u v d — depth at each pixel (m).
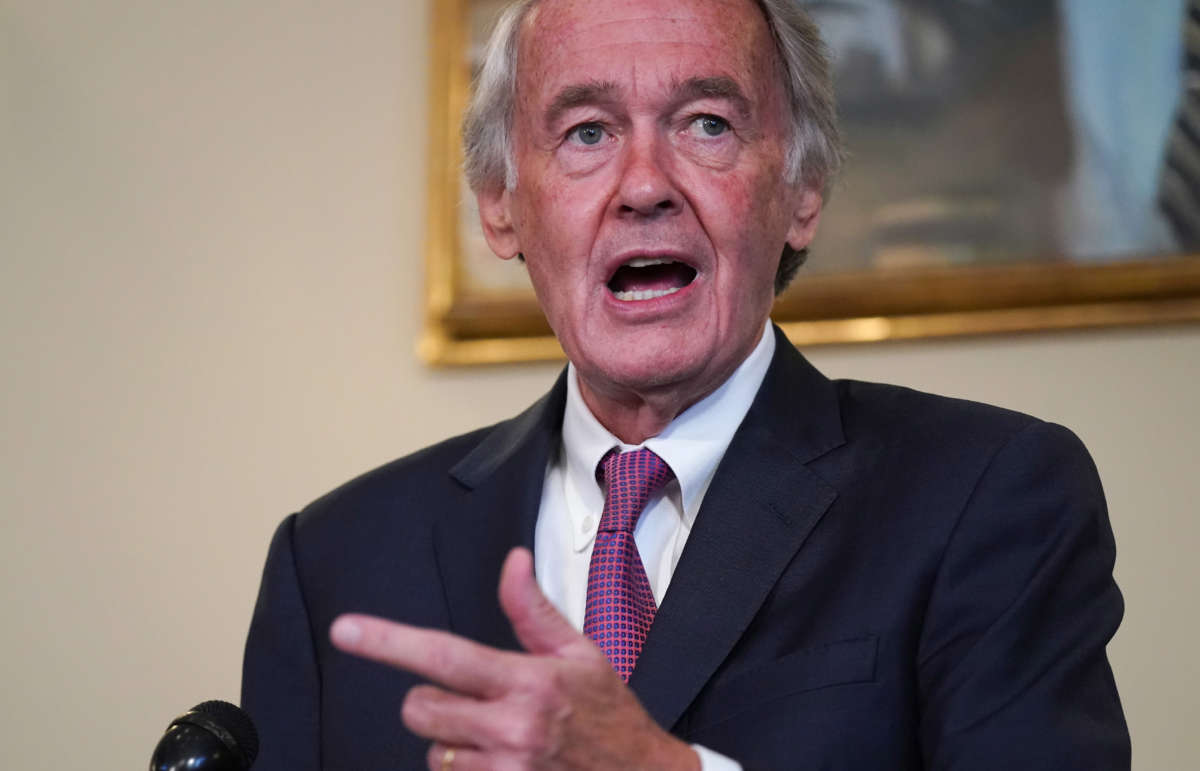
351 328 3.66
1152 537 3.14
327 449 3.60
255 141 3.80
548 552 1.93
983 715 1.58
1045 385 3.26
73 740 3.54
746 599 1.71
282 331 3.69
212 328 3.72
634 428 1.96
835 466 1.83
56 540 3.64
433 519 2.02
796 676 1.64
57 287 3.78
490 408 3.54
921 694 1.64
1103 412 3.23
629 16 1.93
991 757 1.55
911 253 3.36
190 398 3.68
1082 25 3.35
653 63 1.89
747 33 1.96
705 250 1.87
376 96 3.77
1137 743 3.05
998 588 1.67
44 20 3.92
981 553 1.69
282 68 3.82
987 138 3.37
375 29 3.80
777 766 1.58
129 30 3.90
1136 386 3.22
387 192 3.71
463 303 3.54
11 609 3.61
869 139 3.43
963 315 3.32
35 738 3.54
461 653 1.25
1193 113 3.26
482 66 2.12
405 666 1.25
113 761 3.51
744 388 1.94
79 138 3.86
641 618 1.77
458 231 3.59
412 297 3.65
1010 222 3.32
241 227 3.76
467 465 2.07
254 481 3.62
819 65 2.07
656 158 1.88
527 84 1.99
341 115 3.77
